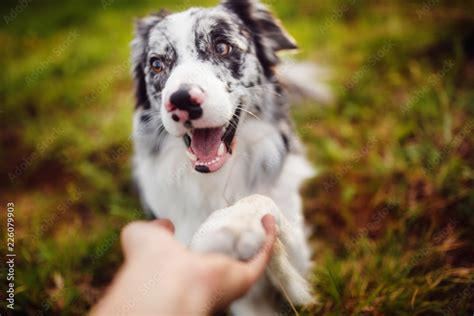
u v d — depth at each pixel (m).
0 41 1.12
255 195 0.35
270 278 0.37
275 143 0.45
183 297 0.17
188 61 0.40
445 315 0.41
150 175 0.46
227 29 0.42
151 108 0.45
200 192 0.45
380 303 0.42
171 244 0.20
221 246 0.27
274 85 0.46
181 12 0.43
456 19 0.79
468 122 0.60
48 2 1.34
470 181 0.53
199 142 0.38
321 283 0.45
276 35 0.48
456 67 0.68
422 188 0.54
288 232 0.36
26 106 0.85
